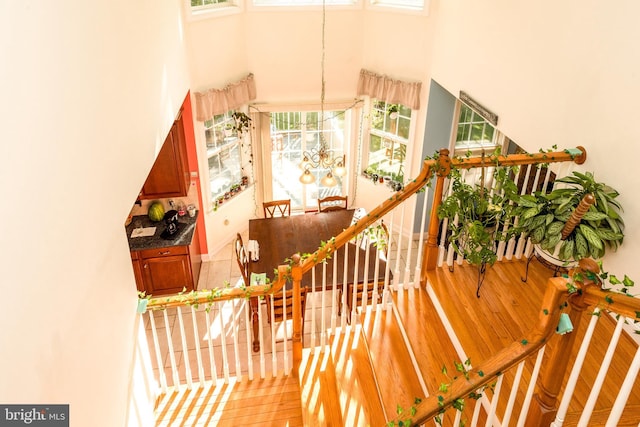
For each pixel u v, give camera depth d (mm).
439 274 4086
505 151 7562
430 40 6625
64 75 2188
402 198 3791
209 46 6562
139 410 3422
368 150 8398
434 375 3424
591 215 3170
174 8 5391
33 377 1825
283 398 3975
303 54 7355
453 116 7164
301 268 3793
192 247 6742
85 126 2441
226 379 4102
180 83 5656
